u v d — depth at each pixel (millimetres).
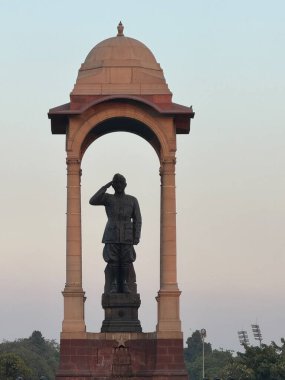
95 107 86500
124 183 88438
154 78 87500
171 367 83812
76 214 85875
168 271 85188
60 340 84375
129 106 86562
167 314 84562
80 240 85750
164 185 86125
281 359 199125
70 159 86188
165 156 86250
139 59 88000
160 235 86188
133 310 86750
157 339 84062
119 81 87375
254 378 199000
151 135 89312
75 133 86375
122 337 84750
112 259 87250
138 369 84438
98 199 87875
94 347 84562
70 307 84812
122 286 87438
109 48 88312
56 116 86562
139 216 88125
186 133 88875
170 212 85875
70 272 85250
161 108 86500
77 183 86125
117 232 87438
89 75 87438
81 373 83625
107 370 84250
